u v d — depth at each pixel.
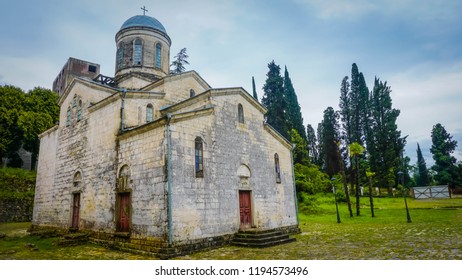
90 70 60.94
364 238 17.86
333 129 57.12
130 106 18.12
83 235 17.73
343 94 64.88
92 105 20.11
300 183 41.62
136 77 23.88
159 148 14.91
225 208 17.03
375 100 59.19
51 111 42.09
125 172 16.53
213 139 17.34
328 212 34.28
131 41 25.89
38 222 24.55
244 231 17.12
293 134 48.59
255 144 20.58
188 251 14.20
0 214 31.39
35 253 14.81
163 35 27.05
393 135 53.28
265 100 52.22
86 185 19.45
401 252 13.10
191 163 15.63
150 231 14.39
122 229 16.09
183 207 14.60
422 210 31.83
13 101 38.50
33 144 39.31
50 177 24.14
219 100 18.52
